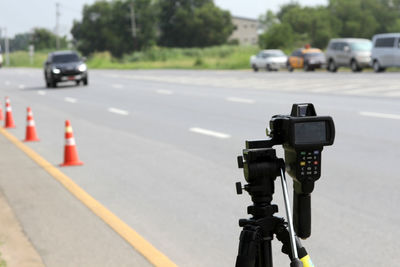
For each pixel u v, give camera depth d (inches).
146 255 280.5
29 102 1341.0
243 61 3476.9
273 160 139.9
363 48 2126.0
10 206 389.4
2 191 437.4
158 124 845.2
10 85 2159.2
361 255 273.4
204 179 460.8
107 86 1871.3
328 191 403.2
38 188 444.8
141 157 574.6
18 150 648.4
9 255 285.0
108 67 4694.9
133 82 2073.1
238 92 1391.5
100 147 650.2
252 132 724.0
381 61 1984.5
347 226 320.2
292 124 131.7
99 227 332.8
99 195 416.8
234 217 348.2
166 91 1531.7
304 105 136.4
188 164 528.1
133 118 939.3
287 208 135.7
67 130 546.3
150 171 501.4
